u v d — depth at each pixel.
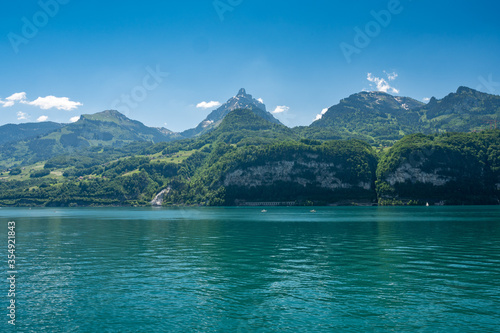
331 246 68.38
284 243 73.50
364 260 53.47
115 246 70.69
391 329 27.14
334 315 30.09
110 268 48.84
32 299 34.94
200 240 79.94
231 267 48.97
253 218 164.75
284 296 35.25
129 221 149.75
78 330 27.58
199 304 33.12
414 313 30.36
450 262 51.50
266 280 41.50
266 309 31.69
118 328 27.86
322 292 36.50
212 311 31.28
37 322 29.20
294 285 39.25
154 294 36.25
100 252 62.97
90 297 35.44
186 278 42.75
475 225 111.38
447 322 28.34
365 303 33.00
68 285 39.91
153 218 172.12
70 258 56.91
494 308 31.39
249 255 58.81
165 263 52.19
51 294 36.53
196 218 169.50
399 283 39.78
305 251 62.50
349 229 102.69
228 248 66.94
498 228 100.94
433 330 26.89
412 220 135.38
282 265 50.12
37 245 72.50
